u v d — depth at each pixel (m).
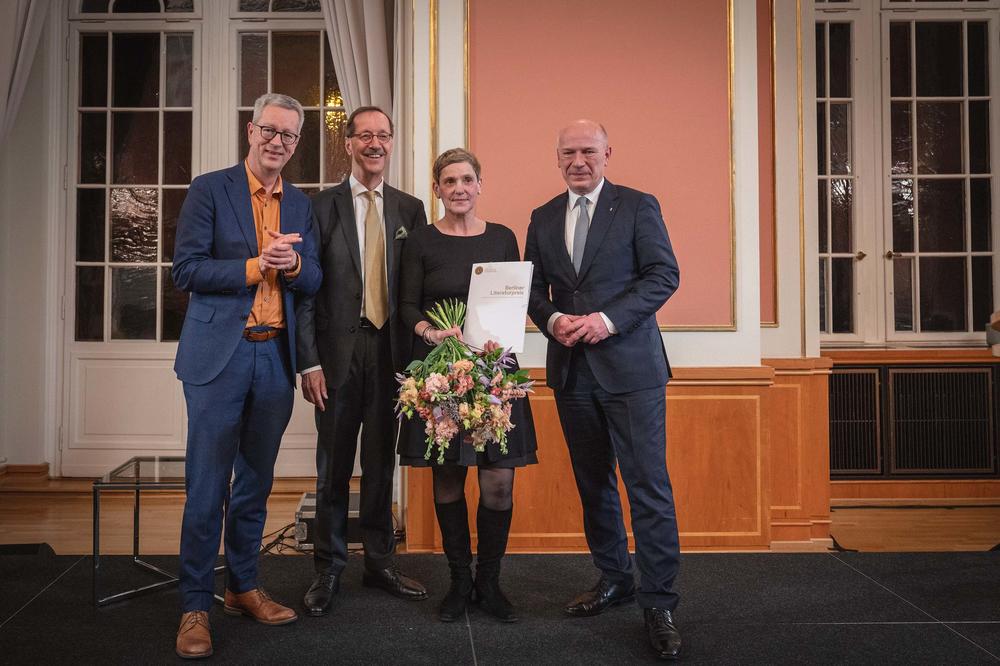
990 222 5.56
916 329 5.56
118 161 5.47
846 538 4.37
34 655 2.63
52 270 5.41
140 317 5.48
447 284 2.97
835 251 5.59
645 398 2.81
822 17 5.55
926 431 5.29
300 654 2.65
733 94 3.88
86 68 5.46
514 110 3.90
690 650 2.70
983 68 5.57
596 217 2.90
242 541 2.93
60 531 4.31
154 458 3.55
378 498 3.21
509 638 2.79
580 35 3.90
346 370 3.03
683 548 3.86
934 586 3.35
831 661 2.61
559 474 3.86
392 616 2.99
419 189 3.90
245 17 5.41
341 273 3.06
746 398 3.87
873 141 5.55
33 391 5.37
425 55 3.90
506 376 2.77
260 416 2.81
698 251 3.89
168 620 2.96
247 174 2.83
